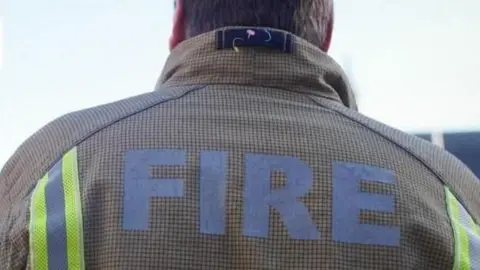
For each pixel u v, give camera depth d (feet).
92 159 3.24
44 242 3.05
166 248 3.05
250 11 3.64
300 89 3.56
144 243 3.05
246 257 3.08
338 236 3.17
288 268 3.10
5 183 3.40
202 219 3.11
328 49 3.98
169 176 3.18
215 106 3.42
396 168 3.41
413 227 3.27
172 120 3.35
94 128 3.35
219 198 3.16
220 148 3.27
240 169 3.23
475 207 3.57
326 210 3.21
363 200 3.26
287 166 3.27
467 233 3.37
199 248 3.07
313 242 3.14
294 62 3.57
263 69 3.52
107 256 3.04
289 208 3.18
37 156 3.34
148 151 3.24
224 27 3.59
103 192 3.14
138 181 3.16
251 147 3.29
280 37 3.56
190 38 3.66
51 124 3.47
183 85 3.55
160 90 3.58
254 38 3.53
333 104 3.60
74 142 3.31
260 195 3.18
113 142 3.27
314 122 3.44
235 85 3.50
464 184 3.59
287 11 3.69
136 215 3.09
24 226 3.09
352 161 3.35
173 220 3.10
